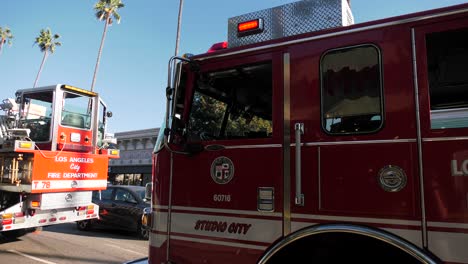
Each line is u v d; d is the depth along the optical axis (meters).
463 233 2.03
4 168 8.12
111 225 10.88
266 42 2.85
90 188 9.05
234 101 3.05
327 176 2.43
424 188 2.16
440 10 2.31
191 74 3.14
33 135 8.64
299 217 2.47
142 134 28.52
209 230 2.81
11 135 8.06
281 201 2.55
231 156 2.81
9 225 7.54
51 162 8.11
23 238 9.52
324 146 2.48
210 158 2.90
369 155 2.33
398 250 2.27
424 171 2.17
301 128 2.58
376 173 2.30
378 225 2.24
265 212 2.59
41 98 8.72
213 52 3.06
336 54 2.59
